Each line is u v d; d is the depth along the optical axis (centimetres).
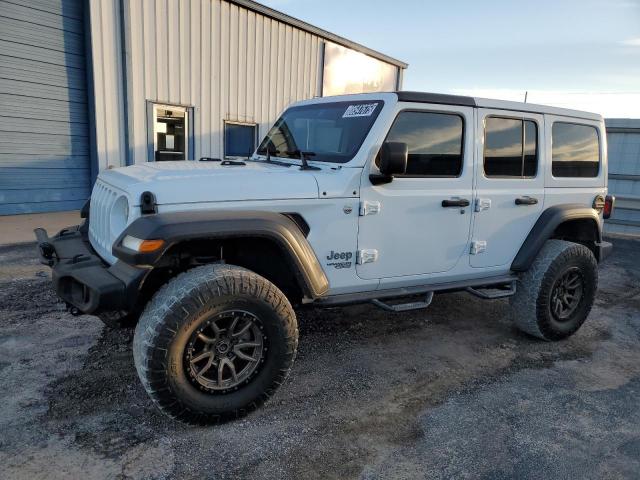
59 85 883
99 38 872
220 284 265
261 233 280
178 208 270
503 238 407
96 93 886
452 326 468
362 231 334
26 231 752
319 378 349
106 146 915
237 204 286
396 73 1578
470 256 392
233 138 1145
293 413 301
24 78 841
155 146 991
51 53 863
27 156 866
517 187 408
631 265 795
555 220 421
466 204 376
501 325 479
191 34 1005
